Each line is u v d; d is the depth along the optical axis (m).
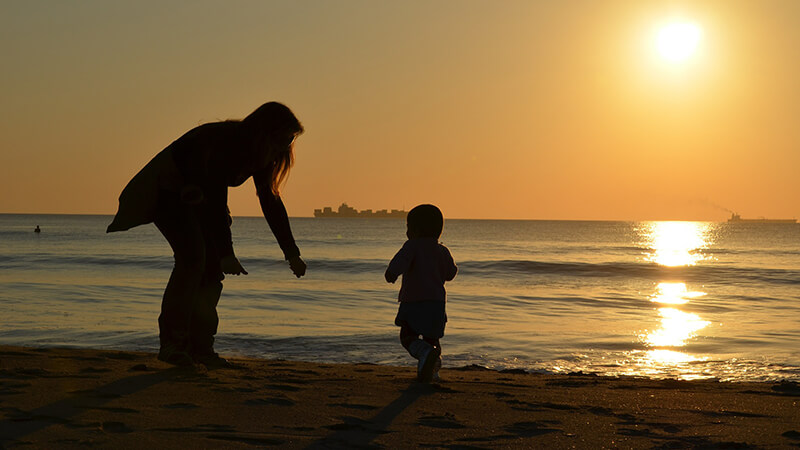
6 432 2.37
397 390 3.79
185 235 3.99
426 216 4.40
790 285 23.67
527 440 2.57
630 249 55.56
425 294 4.29
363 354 8.65
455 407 3.28
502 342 10.00
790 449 2.48
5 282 19.12
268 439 2.44
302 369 5.11
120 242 56.50
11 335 9.54
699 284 23.98
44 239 63.59
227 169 3.90
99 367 4.19
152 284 18.84
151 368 4.16
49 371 3.89
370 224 176.00
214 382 3.68
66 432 2.40
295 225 164.25
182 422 2.65
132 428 2.52
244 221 188.38
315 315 12.76
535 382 4.80
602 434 2.71
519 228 150.25
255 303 14.67
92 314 11.95
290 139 3.99
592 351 9.30
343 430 2.64
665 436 2.70
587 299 17.25
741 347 9.84
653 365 8.27
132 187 3.88
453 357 8.69
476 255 43.41
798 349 9.69
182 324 4.14
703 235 110.75
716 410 3.41
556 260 38.12
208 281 4.33
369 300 15.58
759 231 145.38
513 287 21.28
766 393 4.32
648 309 15.38
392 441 2.49
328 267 28.62
